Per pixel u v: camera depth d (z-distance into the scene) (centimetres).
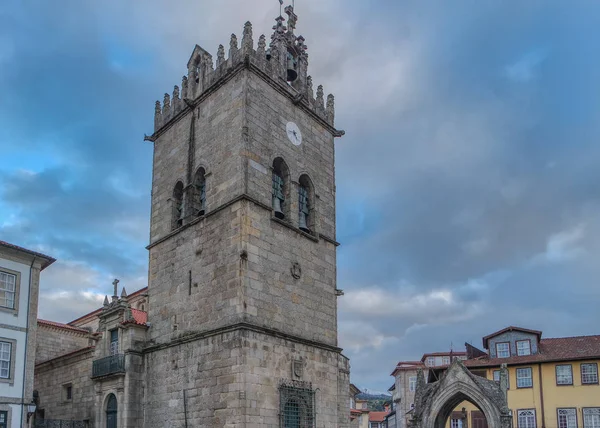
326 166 4594
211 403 3528
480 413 6819
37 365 5256
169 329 4028
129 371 4072
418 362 10369
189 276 3991
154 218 4528
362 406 13375
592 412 6278
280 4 4572
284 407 3612
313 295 4106
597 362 6406
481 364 6875
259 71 4088
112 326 4403
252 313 3581
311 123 4531
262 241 3788
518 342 6981
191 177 4259
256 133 3975
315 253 4225
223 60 4266
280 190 4141
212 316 3703
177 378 3825
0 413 4047
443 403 5225
